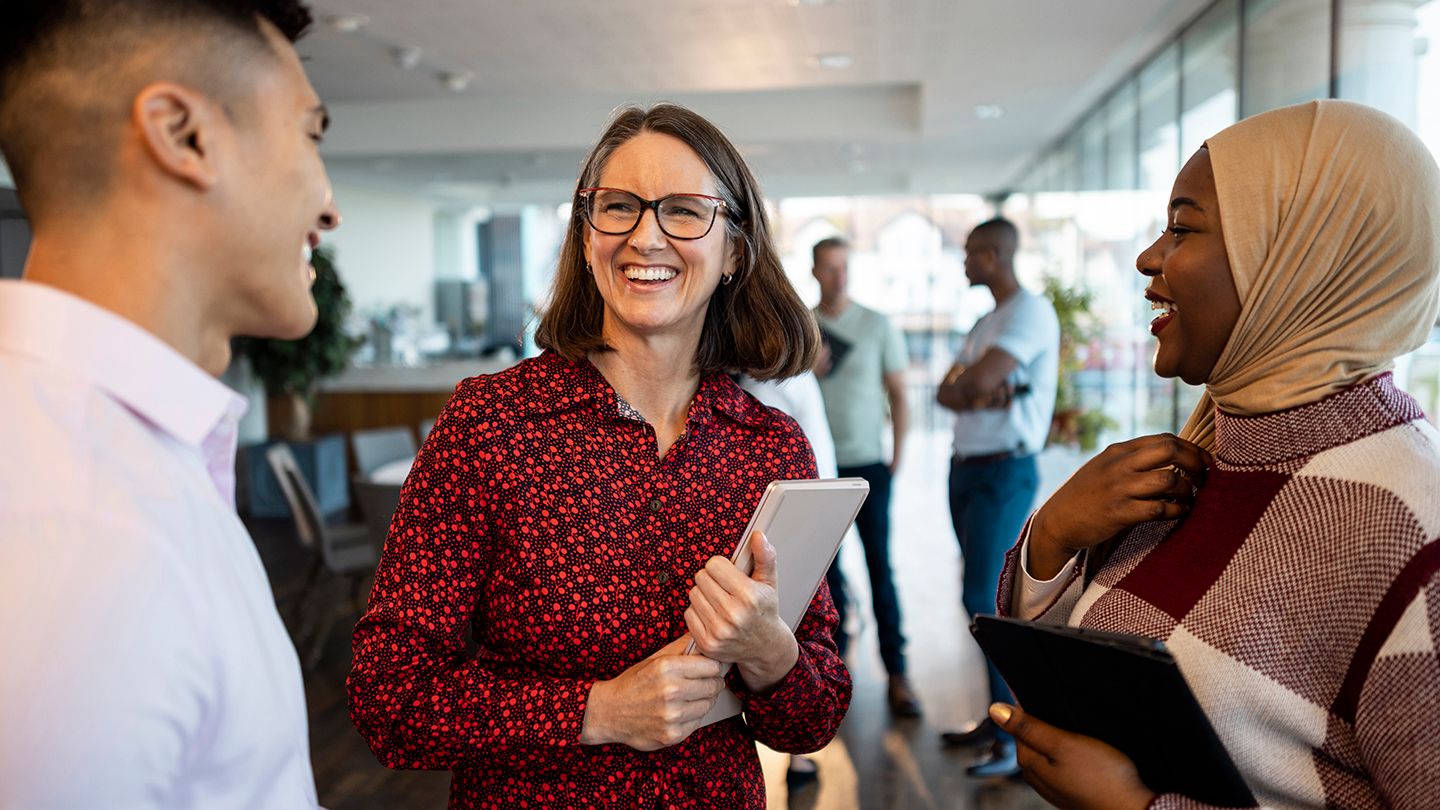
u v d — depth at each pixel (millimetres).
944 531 7590
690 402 1439
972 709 4043
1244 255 984
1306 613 933
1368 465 933
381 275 12570
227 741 725
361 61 6035
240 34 770
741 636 1172
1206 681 969
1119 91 6402
